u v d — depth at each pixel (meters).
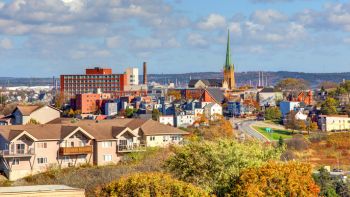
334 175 111.00
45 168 116.38
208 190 71.62
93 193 78.75
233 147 78.94
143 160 112.75
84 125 127.06
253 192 63.62
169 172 81.62
